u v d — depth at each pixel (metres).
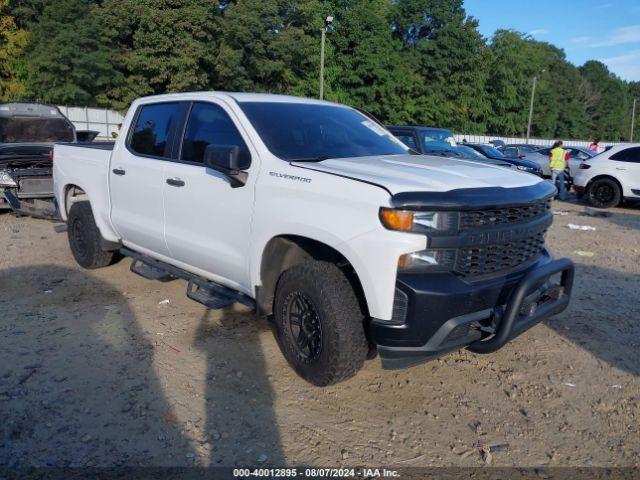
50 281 5.72
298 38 37.97
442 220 3.05
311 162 3.73
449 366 4.09
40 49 29.62
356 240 3.14
